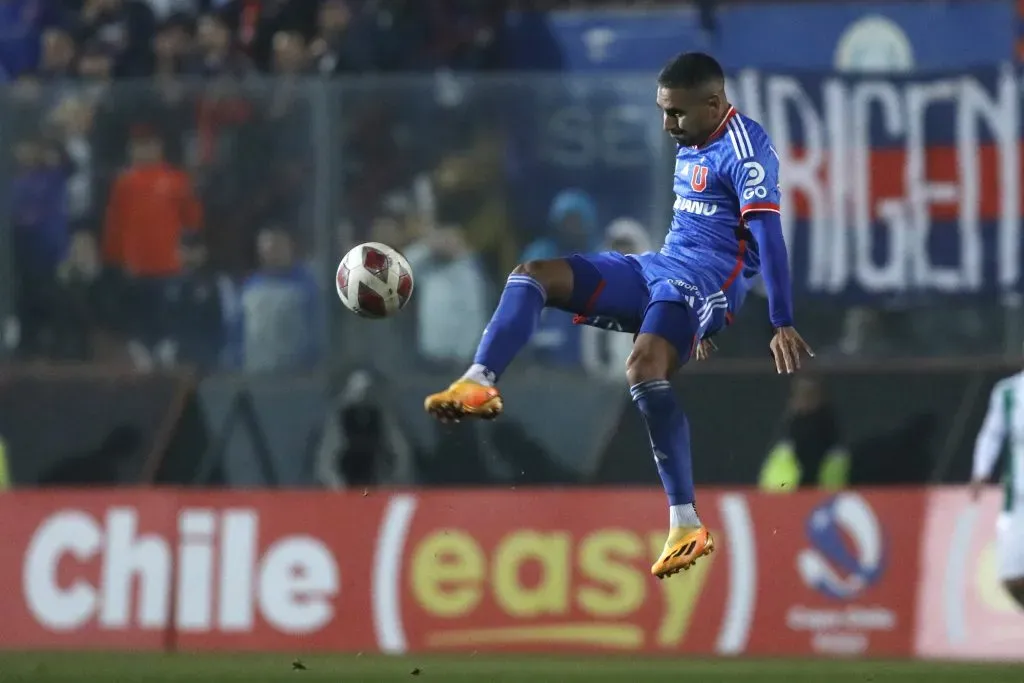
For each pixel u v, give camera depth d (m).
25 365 41.81
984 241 41.62
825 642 38.59
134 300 42.00
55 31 48.97
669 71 21.78
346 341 41.69
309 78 41.94
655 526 39.06
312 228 41.94
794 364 20.73
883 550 38.84
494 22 48.62
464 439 41.41
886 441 40.72
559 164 41.84
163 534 40.12
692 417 40.97
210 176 42.03
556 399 41.38
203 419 41.62
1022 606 38.09
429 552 39.59
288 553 39.84
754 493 39.19
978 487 38.75
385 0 48.56
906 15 46.53
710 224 21.83
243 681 32.16
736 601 38.81
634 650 38.72
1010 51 46.41
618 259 21.89
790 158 41.91
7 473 41.44
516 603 39.22
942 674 33.88
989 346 41.47
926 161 41.75
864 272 41.78
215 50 48.53
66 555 40.25
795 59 46.94
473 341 41.66
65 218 41.91
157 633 39.81
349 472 41.44
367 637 39.41
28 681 32.25
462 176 41.88
